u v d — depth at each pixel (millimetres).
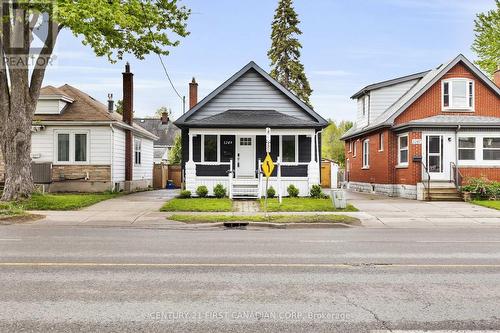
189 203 19750
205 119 23734
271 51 47438
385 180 27203
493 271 7832
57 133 26219
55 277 7211
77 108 27047
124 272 7598
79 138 26391
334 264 8367
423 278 7270
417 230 14195
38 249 9906
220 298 6047
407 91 29828
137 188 32062
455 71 25797
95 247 10234
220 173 23281
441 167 24281
